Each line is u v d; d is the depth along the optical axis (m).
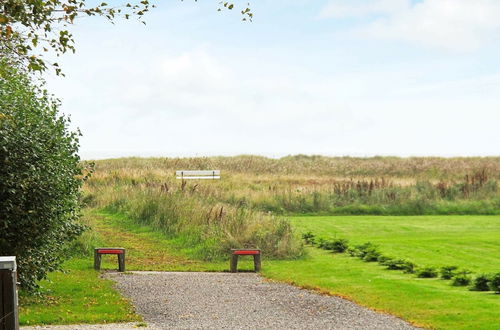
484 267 15.32
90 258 18.25
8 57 9.98
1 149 10.73
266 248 18.62
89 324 9.59
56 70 9.23
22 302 11.16
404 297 11.77
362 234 22.27
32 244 11.48
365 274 14.85
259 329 9.34
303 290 12.90
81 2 9.16
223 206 23.34
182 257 18.72
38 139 11.43
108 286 13.29
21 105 11.39
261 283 14.05
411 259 16.72
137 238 21.34
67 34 9.00
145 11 9.39
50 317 9.92
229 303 11.52
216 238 19.41
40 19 8.97
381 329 9.23
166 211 22.95
